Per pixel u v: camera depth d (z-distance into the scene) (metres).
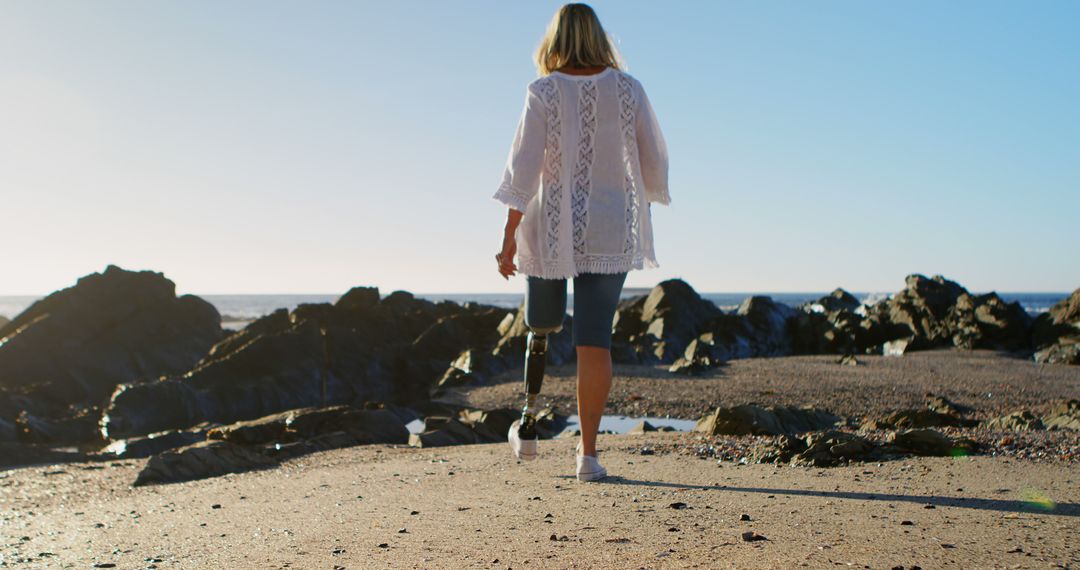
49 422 12.48
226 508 3.80
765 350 28.12
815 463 4.17
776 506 2.94
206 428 9.58
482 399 15.20
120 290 22.11
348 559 2.48
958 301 27.47
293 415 9.49
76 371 19.17
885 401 13.41
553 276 3.43
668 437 5.95
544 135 3.41
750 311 29.53
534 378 3.84
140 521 3.63
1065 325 24.16
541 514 2.99
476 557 2.38
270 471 5.62
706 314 29.42
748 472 3.94
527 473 4.21
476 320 25.55
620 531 2.60
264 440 8.83
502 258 3.46
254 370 17.69
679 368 18.38
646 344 24.44
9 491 5.29
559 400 14.69
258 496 4.15
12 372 18.52
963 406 12.61
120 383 19.64
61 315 20.42
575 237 3.43
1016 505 2.82
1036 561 2.06
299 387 17.53
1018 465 3.74
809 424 7.88
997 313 25.84
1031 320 25.98
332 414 9.39
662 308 28.97
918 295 29.02
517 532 2.69
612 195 3.47
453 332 23.08
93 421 12.99
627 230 3.50
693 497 3.20
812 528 2.52
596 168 3.46
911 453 4.32
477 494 3.60
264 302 191.12
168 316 22.62
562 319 3.70
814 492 3.25
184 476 5.59
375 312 25.58
